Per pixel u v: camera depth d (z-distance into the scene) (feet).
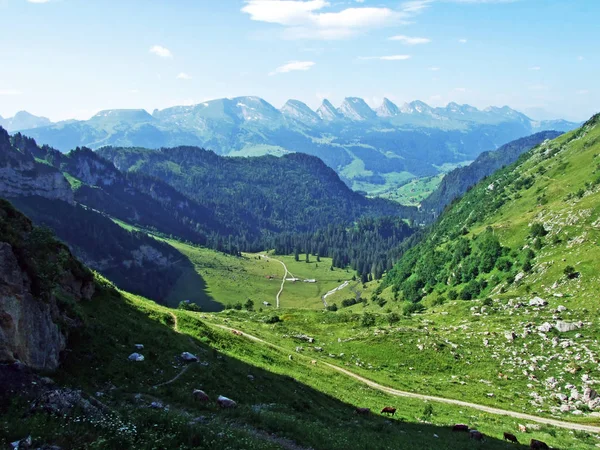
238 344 228.02
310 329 394.32
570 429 184.96
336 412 166.81
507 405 219.00
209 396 132.26
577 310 319.27
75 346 132.05
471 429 166.61
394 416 180.04
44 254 124.26
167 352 159.22
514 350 281.74
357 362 295.07
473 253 636.07
